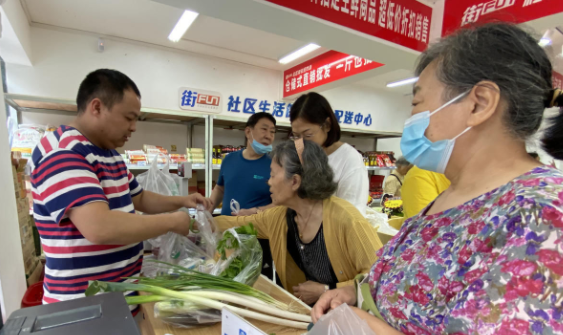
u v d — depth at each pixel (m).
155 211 1.41
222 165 2.30
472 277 0.42
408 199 1.57
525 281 0.35
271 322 0.85
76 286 0.94
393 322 0.55
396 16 1.94
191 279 0.87
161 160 2.77
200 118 3.03
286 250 1.29
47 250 0.94
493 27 0.50
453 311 0.42
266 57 3.45
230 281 0.89
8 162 1.24
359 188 1.47
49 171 0.86
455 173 0.58
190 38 2.95
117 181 1.09
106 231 0.85
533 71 0.46
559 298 0.33
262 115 2.10
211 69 3.47
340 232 1.06
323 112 1.49
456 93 0.52
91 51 2.83
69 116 2.79
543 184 0.40
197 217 1.30
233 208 1.94
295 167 1.08
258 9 1.54
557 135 0.47
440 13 2.04
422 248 0.55
